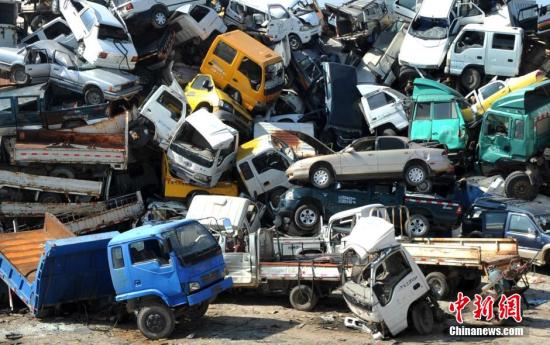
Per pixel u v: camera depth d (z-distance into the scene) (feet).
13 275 72.95
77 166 101.71
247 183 105.19
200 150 103.04
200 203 88.94
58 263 69.31
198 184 105.29
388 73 137.08
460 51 126.00
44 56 113.60
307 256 78.28
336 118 121.19
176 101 108.06
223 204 88.07
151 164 112.47
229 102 117.70
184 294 63.67
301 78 132.36
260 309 75.00
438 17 129.08
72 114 107.14
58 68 113.39
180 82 130.11
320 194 97.14
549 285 83.10
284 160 106.01
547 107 101.55
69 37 125.59
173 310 64.54
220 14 142.00
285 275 73.61
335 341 62.28
